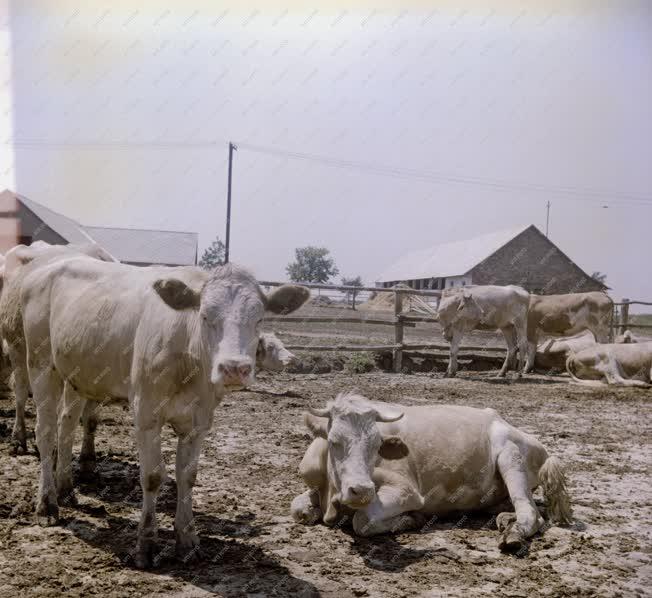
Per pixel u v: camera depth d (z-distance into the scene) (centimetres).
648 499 647
